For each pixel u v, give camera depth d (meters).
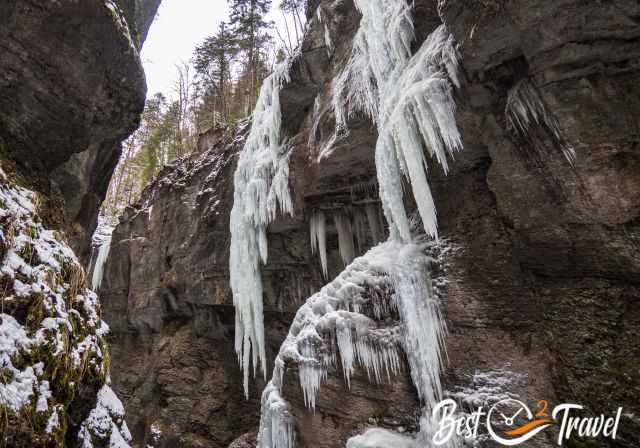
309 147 7.46
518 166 4.29
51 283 4.15
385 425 4.55
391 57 5.82
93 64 5.55
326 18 7.71
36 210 4.96
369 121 6.19
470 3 4.09
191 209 12.05
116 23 5.52
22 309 3.59
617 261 3.61
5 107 5.17
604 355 3.56
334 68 7.39
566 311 3.95
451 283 4.74
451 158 5.30
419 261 4.99
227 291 10.27
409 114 4.88
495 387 4.02
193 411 10.56
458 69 4.59
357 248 7.70
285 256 9.09
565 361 3.79
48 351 3.62
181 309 12.39
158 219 13.44
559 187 3.90
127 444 4.92
